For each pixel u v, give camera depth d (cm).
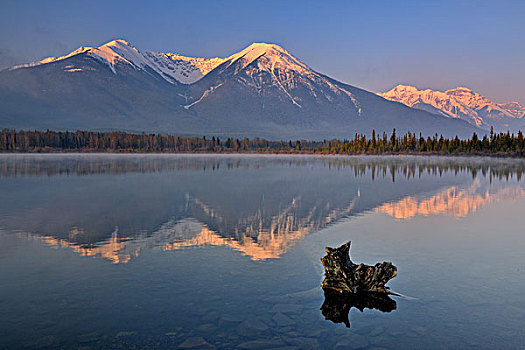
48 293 1019
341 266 1053
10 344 771
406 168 6731
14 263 1269
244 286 1070
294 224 1905
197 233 1706
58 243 1523
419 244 1505
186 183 3991
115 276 1146
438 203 2609
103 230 1762
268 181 4244
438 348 761
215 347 764
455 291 1032
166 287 1062
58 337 800
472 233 1691
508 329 831
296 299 989
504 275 1149
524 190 3331
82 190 3325
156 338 798
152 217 2072
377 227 1828
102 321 868
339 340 791
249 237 1630
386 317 889
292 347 764
